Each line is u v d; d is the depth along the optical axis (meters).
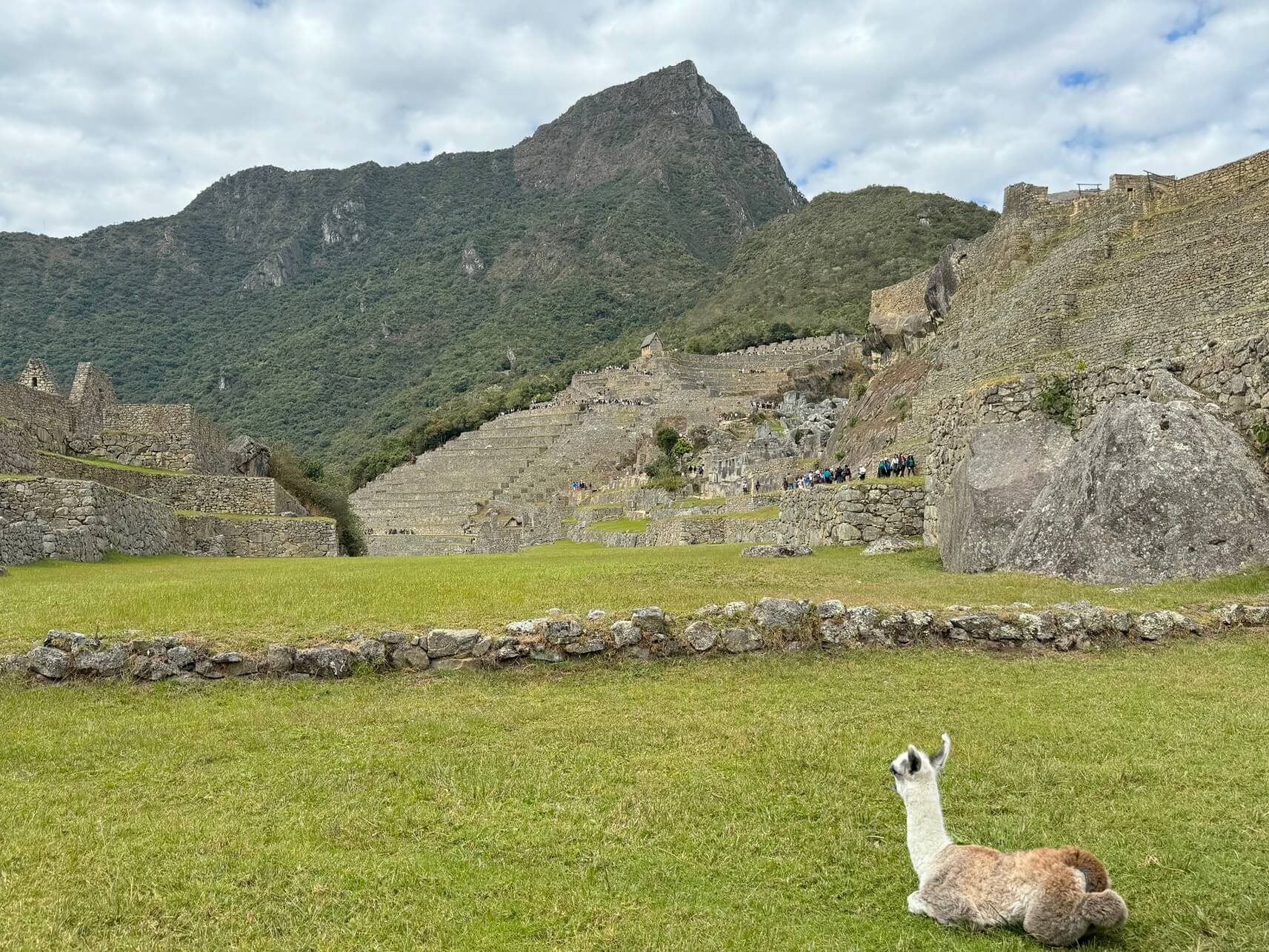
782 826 6.97
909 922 5.70
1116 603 13.34
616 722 9.41
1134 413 16.27
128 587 16.42
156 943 5.54
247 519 40.91
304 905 5.95
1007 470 19.09
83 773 8.31
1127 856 6.25
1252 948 5.23
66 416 42.75
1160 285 43.69
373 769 8.26
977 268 65.69
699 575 18.06
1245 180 45.44
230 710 10.02
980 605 13.15
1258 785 7.29
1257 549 14.55
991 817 6.91
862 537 26.39
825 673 11.01
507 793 7.66
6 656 10.95
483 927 5.69
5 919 5.79
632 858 6.52
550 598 14.09
